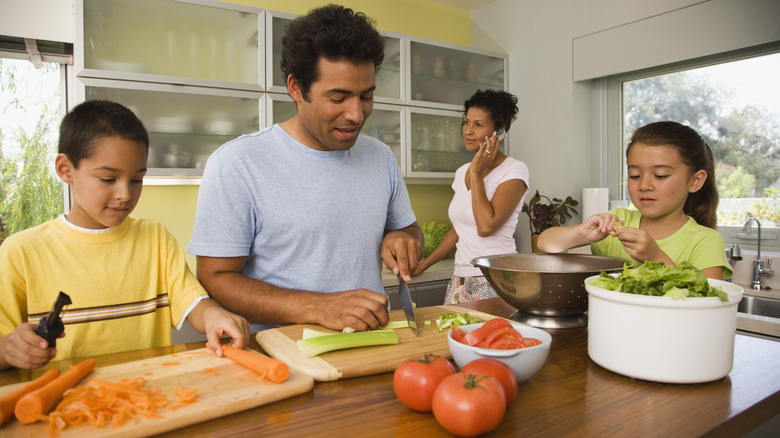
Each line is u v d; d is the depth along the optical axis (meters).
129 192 1.00
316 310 1.05
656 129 1.27
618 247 1.44
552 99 3.11
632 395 0.74
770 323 1.53
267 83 2.48
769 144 2.38
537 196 3.04
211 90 2.35
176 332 2.27
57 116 2.47
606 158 3.05
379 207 1.31
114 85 2.16
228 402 0.69
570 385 0.78
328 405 0.72
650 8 2.61
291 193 1.19
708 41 2.40
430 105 3.03
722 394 0.74
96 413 0.65
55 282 1.04
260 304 1.08
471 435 0.60
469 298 2.10
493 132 2.08
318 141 1.21
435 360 0.71
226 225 1.14
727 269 1.25
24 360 0.76
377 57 1.04
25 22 2.26
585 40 2.92
